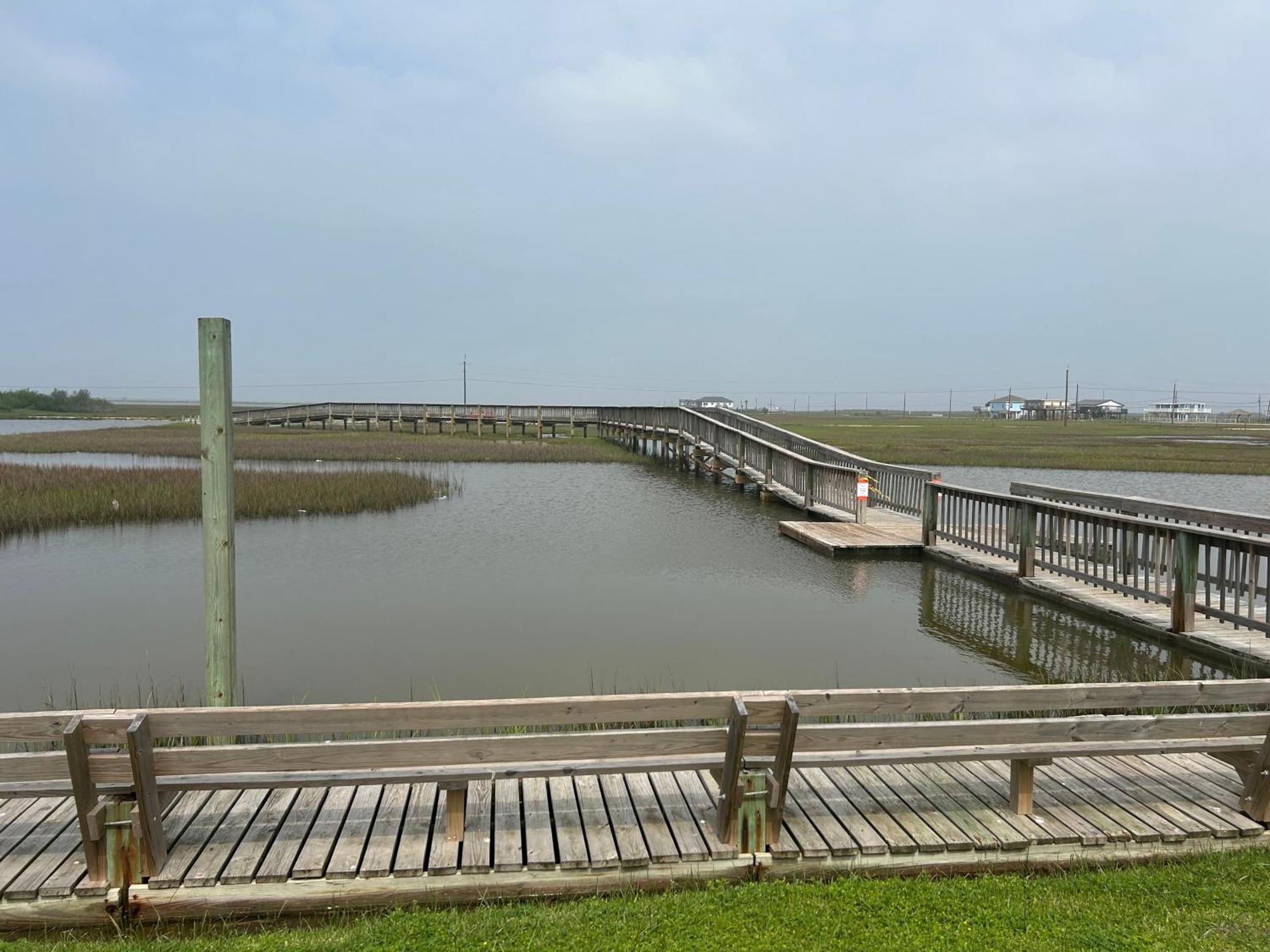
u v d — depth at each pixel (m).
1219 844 3.95
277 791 4.16
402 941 3.15
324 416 53.66
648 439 37.53
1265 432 75.00
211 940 3.27
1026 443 48.84
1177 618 8.16
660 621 9.53
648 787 4.28
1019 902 3.47
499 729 5.95
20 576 11.86
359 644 8.62
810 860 3.71
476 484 24.88
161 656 8.20
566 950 3.12
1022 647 8.35
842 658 8.10
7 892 3.34
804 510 19.09
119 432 52.44
